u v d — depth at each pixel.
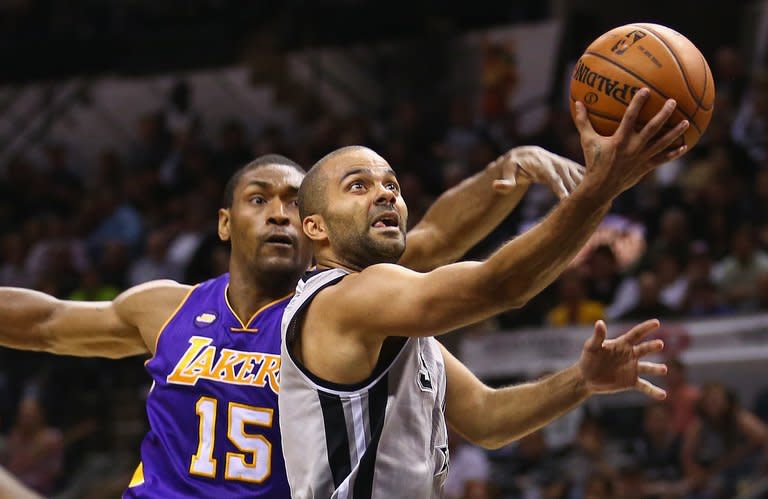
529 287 3.31
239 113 18.77
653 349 3.93
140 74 19.55
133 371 13.67
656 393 3.99
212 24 19.91
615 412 10.97
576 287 11.55
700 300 11.24
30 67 19.91
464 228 4.91
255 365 4.33
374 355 3.64
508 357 11.23
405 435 3.71
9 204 17.44
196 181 16.56
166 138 17.89
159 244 14.42
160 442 4.37
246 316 4.54
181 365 4.46
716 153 13.24
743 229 11.76
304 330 3.72
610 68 3.48
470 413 4.46
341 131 16.12
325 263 3.91
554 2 18.58
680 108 3.40
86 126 19.31
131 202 16.53
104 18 20.41
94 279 14.13
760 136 14.09
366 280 3.58
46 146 18.28
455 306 3.37
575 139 14.20
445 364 4.50
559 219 3.24
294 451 3.74
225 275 4.77
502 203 4.82
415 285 3.44
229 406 4.28
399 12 18.98
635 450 10.37
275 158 4.73
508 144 14.73
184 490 4.24
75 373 13.59
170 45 19.69
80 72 19.78
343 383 3.64
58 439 12.18
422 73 17.92
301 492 3.72
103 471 12.14
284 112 18.44
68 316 4.87
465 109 15.97
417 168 14.98
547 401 4.23
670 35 3.52
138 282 14.23
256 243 4.55
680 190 13.07
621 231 12.89
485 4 18.89
